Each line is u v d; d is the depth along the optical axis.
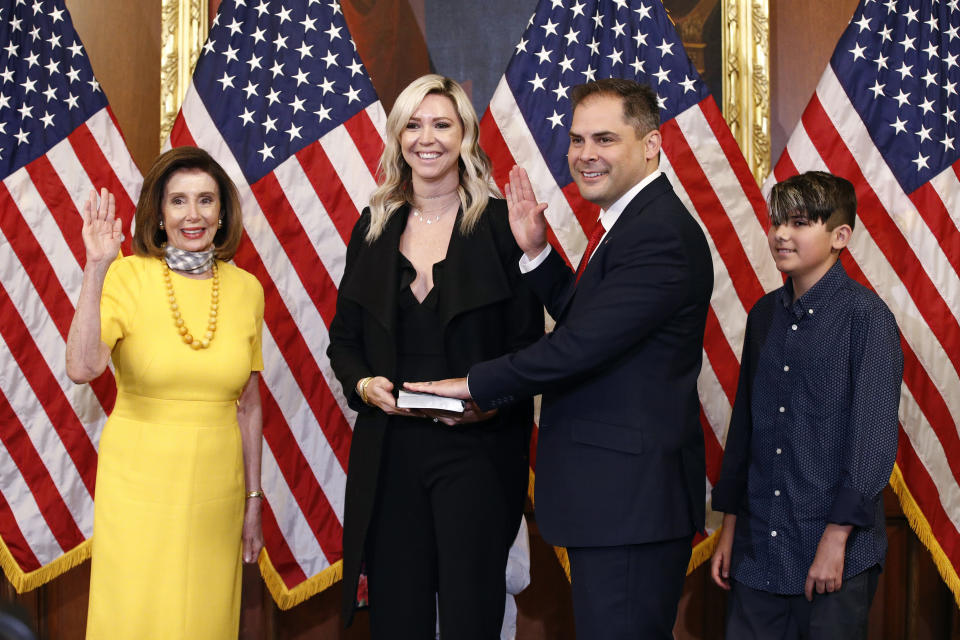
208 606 2.47
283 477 3.26
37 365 3.22
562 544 2.20
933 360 3.16
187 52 3.39
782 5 3.50
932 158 3.19
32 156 3.22
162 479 2.41
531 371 2.16
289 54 3.29
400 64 3.51
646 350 2.21
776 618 2.55
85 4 3.45
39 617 3.39
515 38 3.51
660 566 2.20
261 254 3.24
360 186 3.27
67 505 3.25
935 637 3.42
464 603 2.36
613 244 2.20
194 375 2.44
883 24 3.26
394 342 2.41
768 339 2.60
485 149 3.27
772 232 2.55
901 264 3.19
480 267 2.42
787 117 3.49
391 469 2.45
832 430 2.44
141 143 3.46
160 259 2.51
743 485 2.67
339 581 3.34
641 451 2.17
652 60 3.27
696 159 3.23
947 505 3.17
